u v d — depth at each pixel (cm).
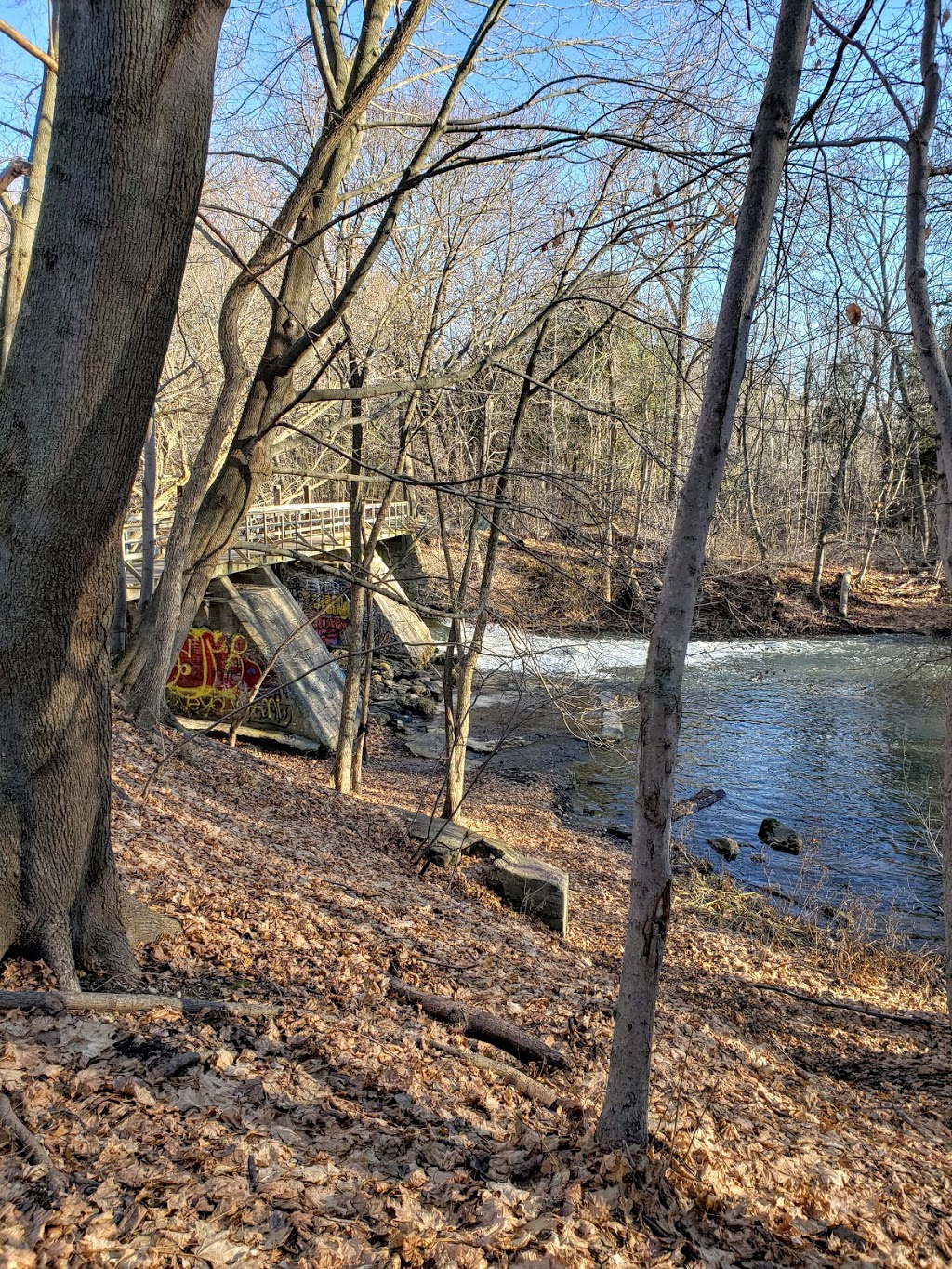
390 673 2805
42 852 504
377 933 784
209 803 1051
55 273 447
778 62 412
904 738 2211
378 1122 469
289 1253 349
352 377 1365
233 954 639
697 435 426
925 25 583
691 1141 511
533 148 754
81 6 426
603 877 1388
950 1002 598
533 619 1229
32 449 462
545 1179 443
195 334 2158
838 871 1509
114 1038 463
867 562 3584
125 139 433
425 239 1340
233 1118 427
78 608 491
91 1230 333
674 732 427
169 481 2291
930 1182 584
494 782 1912
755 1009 938
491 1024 629
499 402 1423
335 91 1060
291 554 1188
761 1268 417
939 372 599
